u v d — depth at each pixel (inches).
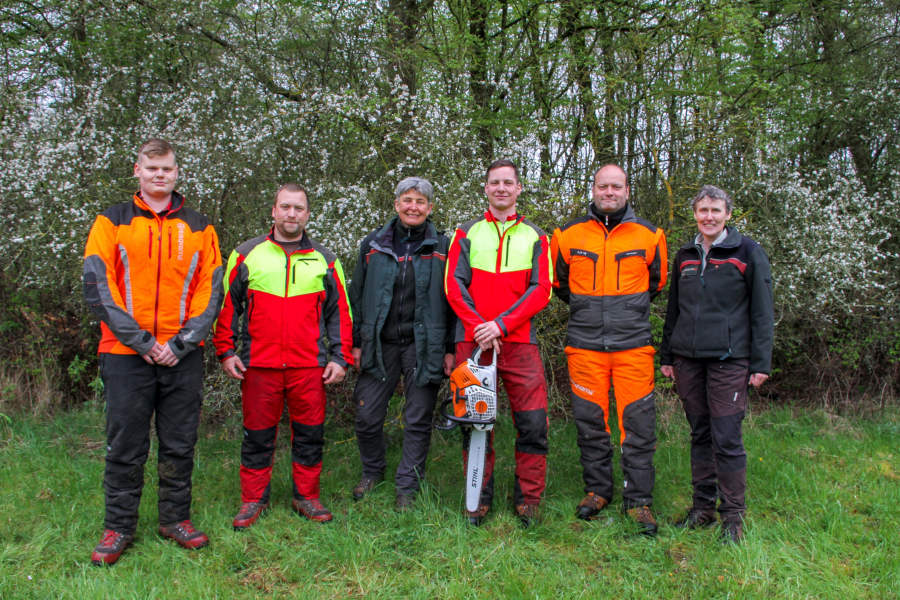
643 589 95.3
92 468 142.9
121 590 90.8
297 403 118.1
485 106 203.0
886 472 148.9
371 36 193.6
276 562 102.8
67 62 196.9
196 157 162.7
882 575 98.7
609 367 120.9
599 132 198.7
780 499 129.6
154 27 186.5
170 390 104.7
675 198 184.4
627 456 118.9
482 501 119.4
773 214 193.5
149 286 101.0
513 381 118.1
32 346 188.9
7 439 160.7
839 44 249.0
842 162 233.8
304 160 179.3
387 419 169.0
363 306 128.2
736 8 187.0
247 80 188.1
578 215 167.8
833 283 184.9
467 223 123.6
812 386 210.2
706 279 114.1
